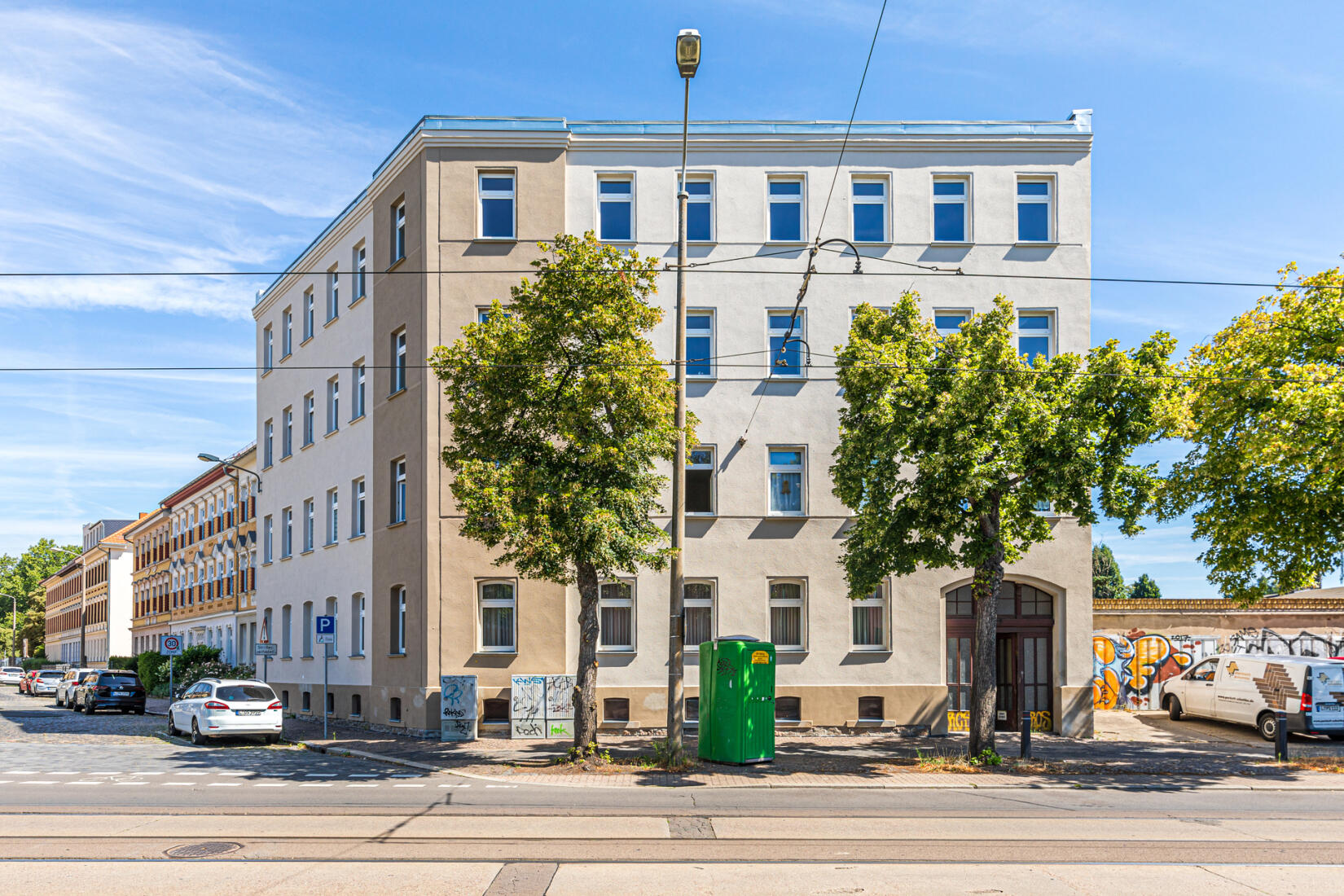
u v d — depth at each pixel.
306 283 34.00
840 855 10.42
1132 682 28.39
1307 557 19.89
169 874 9.41
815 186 25.72
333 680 29.97
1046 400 18.08
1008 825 12.31
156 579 62.62
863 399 18.61
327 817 12.67
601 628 24.78
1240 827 12.37
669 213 25.62
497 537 17.77
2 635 125.38
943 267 25.55
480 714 23.95
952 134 25.83
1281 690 23.28
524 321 18.70
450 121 25.56
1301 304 19.89
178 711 25.98
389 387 27.22
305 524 33.41
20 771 18.20
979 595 18.98
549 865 9.88
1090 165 25.95
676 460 18.22
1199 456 20.08
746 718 18.48
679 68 16.84
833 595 24.86
